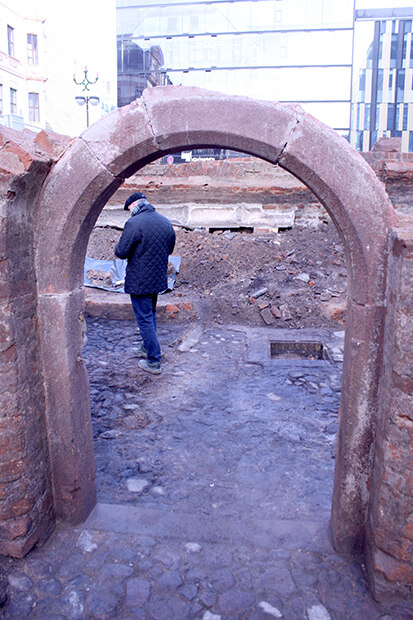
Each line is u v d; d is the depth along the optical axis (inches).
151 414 161.2
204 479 126.0
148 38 1258.6
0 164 80.9
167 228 177.8
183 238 333.1
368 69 1152.8
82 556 95.5
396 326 78.7
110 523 105.0
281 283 275.3
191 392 177.5
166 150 91.8
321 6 1146.7
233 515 111.3
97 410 163.6
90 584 88.7
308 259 299.4
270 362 203.2
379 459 86.0
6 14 1086.4
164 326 253.9
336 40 1151.0
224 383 185.0
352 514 94.3
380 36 1131.9
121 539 100.1
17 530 92.6
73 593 86.7
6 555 94.0
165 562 93.8
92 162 89.5
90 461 108.2
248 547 98.1
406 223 83.6
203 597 85.9
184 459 135.3
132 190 351.3
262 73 1210.6
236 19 1188.5
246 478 126.3
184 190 349.1
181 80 1285.7
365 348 88.0
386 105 1162.0
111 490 121.1
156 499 117.6
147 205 178.1
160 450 139.7
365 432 90.8
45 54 1181.7
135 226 171.6
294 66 1190.9
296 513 112.1
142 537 100.6
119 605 84.4
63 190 90.6
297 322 250.8
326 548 97.8
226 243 322.7
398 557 83.4
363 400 89.8
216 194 346.9
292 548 97.9
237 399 171.6
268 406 165.8
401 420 80.0
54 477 102.3
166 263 182.1
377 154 315.9
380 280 85.5
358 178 83.4
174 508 114.0
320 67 1169.4
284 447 140.9
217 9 1202.6
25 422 91.1
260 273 287.4
